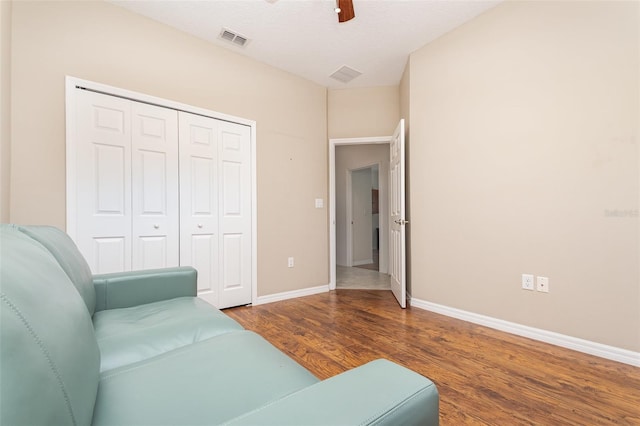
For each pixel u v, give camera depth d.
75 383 0.47
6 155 1.78
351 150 5.59
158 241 2.41
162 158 2.44
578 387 1.47
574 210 1.92
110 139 2.20
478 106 2.40
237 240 2.87
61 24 2.02
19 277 0.46
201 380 0.77
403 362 1.72
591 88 1.85
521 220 2.15
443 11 2.33
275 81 3.17
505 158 2.24
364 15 2.37
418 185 2.86
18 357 0.36
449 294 2.60
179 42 2.53
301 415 0.43
